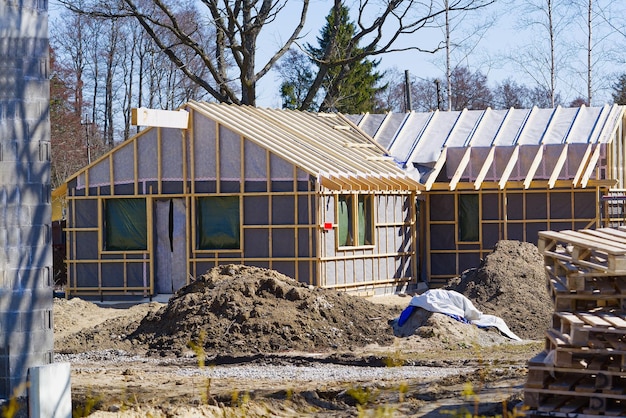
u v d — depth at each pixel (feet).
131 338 74.95
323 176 100.27
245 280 77.25
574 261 40.70
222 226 103.71
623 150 130.11
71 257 108.88
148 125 100.01
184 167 104.68
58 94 222.48
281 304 75.36
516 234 118.52
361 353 69.05
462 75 302.04
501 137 124.26
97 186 108.17
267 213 101.81
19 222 44.52
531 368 38.04
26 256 44.68
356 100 245.24
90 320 89.81
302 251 100.37
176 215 106.22
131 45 249.55
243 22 153.07
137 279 106.52
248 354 69.10
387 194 112.27
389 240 112.47
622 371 36.63
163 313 76.18
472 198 120.06
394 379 55.47
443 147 123.54
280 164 101.45
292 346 71.10
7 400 43.37
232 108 112.88
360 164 112.57
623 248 39.47
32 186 45.01
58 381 44.62
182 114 103.60
